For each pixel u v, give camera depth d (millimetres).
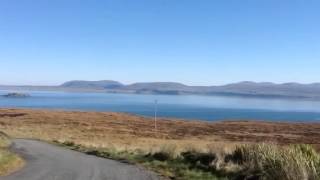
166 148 26078
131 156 27859
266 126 124562
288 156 14805
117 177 18188
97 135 74438
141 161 24734
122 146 40375
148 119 140000
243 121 148875
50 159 27500
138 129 100438
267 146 18922
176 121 135875
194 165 20719
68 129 89062
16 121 111438
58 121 115875
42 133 72438
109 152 31938
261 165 16219
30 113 140250
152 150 28469
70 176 18469
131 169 21188
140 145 45250
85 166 22844
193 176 17734
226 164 18875
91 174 19219
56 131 80562
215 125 123812
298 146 17391
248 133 99000
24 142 46375
